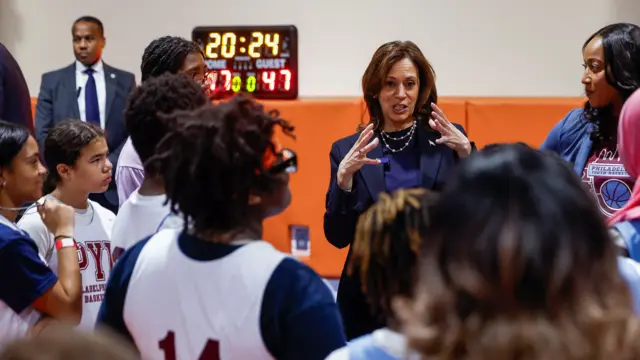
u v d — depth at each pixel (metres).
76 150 2.81
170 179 1.72
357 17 5.93
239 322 1.63
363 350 1.34
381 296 1.66
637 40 2.90
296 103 5.18
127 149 2.93
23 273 2.34
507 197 1.09
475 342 1.04
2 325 2.33
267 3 6.02
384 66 3.07
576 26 5.75
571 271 1.05
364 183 2.98
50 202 2.60
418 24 5.88
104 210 2.97
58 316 2.42
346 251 5.18
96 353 0.88
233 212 1.69
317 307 1.63
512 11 5.79
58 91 5.48
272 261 1.65
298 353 1.62
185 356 1.67
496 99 5.20
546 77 5.80
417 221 1.60
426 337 1.07
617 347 1.03
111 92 5.46
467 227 1.09
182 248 1.71
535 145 5.09
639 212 1.93
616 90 2.92
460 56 5.87
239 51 5.30
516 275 1.05
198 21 6.12
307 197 5.20
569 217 1.08
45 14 6.27
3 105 4.06
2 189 2.63
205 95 2.31
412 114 3.16
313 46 6.00
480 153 1.21
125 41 6.21
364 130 2.91
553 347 1.01
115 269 1.79
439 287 1.09
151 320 1.70
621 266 1.63
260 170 1.70
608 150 2.95
